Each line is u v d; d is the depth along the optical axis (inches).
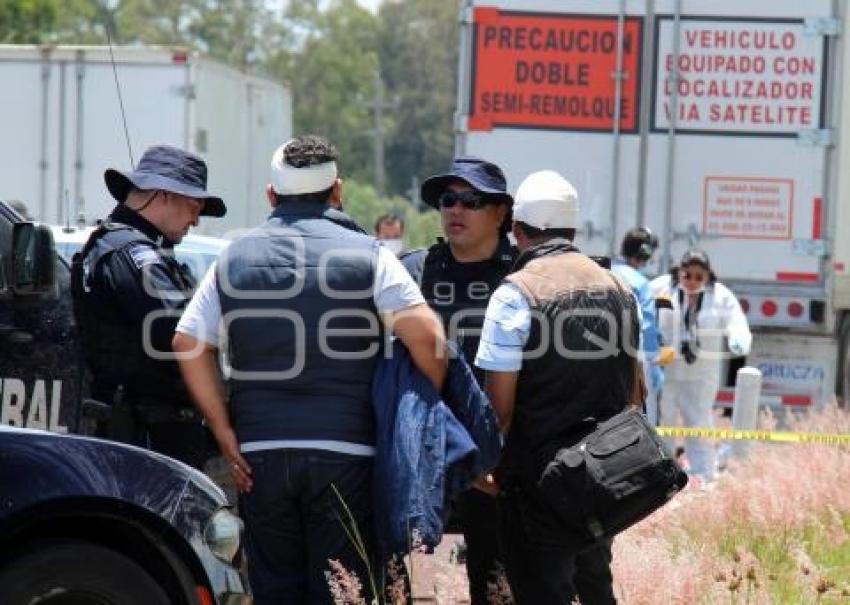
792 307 1240.2
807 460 878.4
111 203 1556.3
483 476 516.7
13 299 599.2
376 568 512.4
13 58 1557.6
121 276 569.3
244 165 1691.7
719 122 1233.4
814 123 1230.3
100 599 480.7
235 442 512.7
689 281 1122.0
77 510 480.1
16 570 474.0
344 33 7116.1
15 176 1567.4
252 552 521.0
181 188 591.5
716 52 1229.1
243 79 1684.3
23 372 624.4
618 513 519.8
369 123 7239.2
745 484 804.6
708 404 1132.5
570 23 1233.4
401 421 501.0
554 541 536.4
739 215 1236.5
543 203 552.1
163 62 1545.3
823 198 1233.4
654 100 1234.0
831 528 784.3
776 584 677.9
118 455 492.1
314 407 505.7
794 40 1226.0
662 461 521.3
